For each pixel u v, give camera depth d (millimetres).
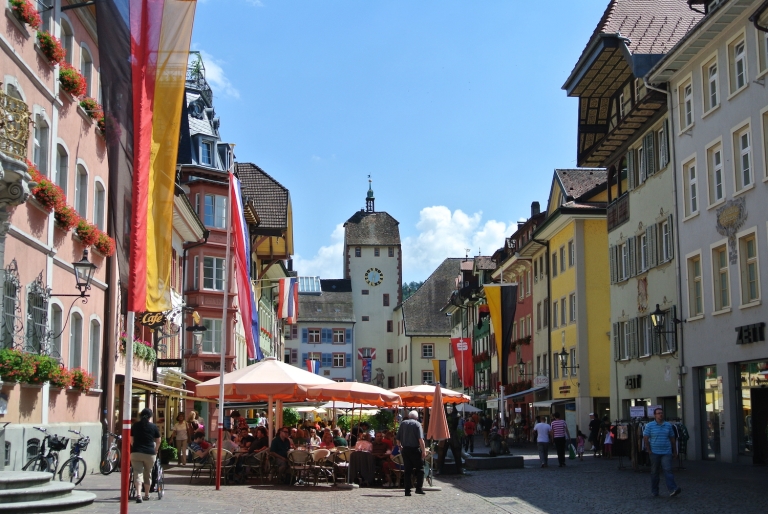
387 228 127438
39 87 19719
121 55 14836
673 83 33906
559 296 54312
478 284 84812
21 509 13258
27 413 18719
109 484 19984
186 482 23219
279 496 19562
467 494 20719
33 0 19766
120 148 14578
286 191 63594
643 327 38625
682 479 23312
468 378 58125
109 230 26312
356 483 23719
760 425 27859
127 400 11859
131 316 12031
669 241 35156
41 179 19312
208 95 51688
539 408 59062
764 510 16203
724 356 29719
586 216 50281
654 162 36875
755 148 27562
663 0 38250
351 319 122375
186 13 13844
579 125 43219
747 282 28500
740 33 28406
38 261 19734
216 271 45906
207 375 44656
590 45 38250
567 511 16750
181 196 34875
